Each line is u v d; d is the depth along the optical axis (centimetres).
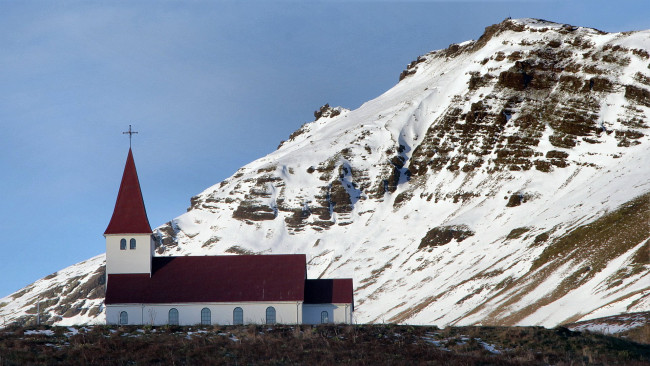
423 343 15562
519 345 15388
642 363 14288
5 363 13688
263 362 14125
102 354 14488
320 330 16325
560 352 14912
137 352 14650
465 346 15225
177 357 14450
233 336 15975
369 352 14775
